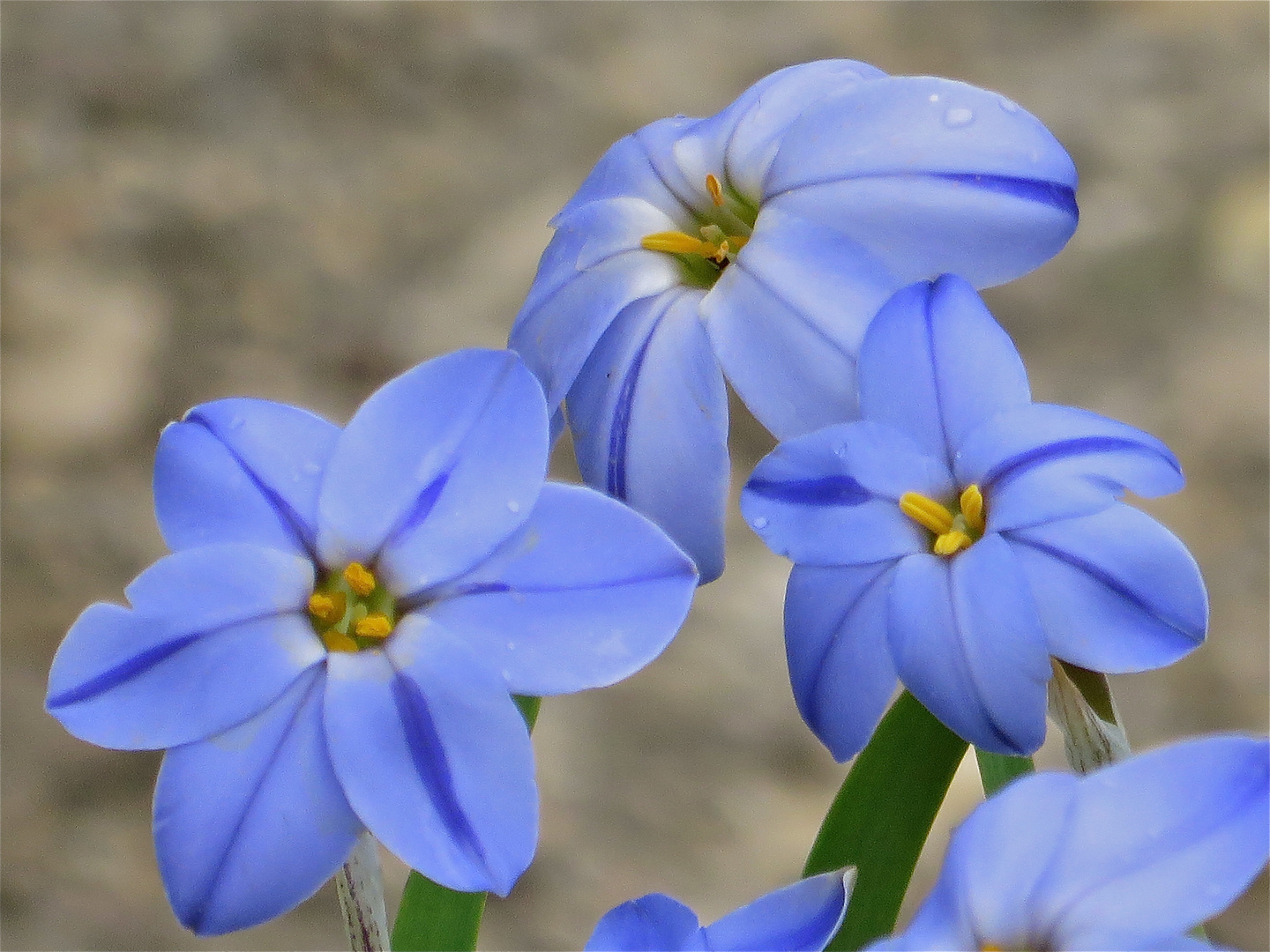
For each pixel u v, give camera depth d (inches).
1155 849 11.5
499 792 12.0
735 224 13.2
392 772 12.0
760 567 28.6
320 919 25.9
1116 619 12.1
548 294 13.1
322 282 33.7
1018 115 12.7
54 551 29.1
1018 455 12.2
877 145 12.7
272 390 31.5
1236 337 31.5
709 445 12.7
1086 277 33.0
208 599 12.2
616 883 25.2
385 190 35.8
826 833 12.6
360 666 12.1
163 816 12.0
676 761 26.7
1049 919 11.5
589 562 12.1
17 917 25.1
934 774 12.6
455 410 12.3
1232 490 29.4
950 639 12.1
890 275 12.6
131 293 33.4
